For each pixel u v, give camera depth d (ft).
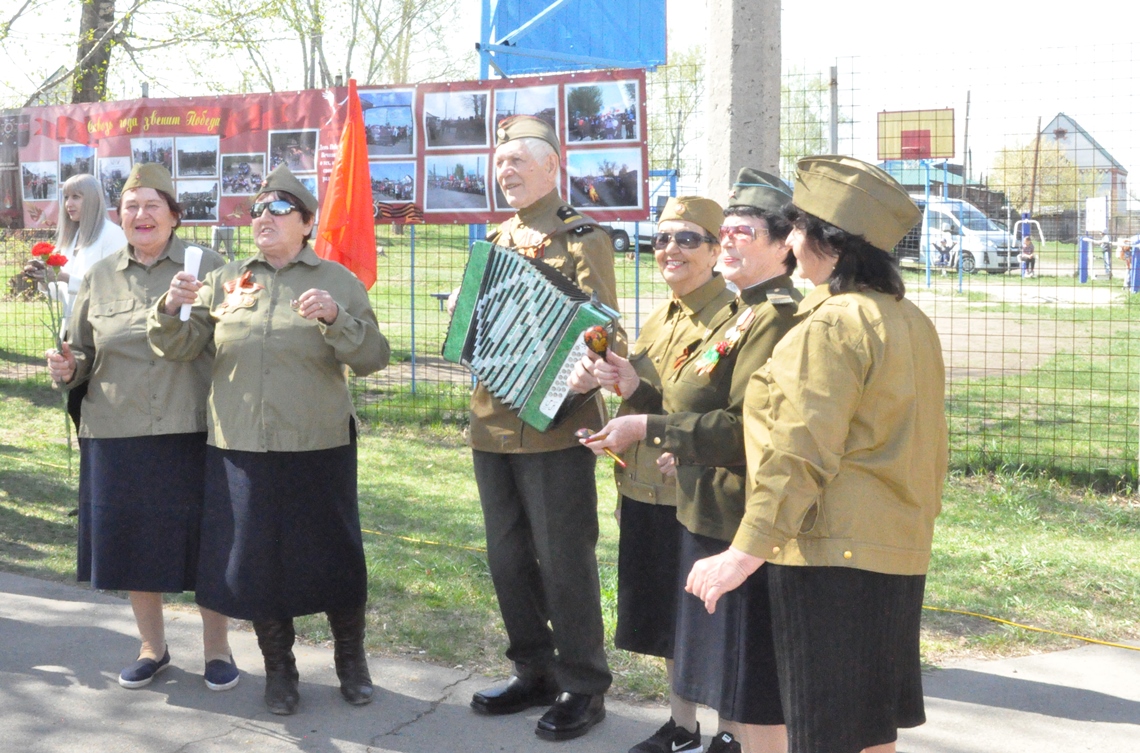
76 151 31.81
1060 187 35.99
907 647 8.74
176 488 13.39
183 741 12.43
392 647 15.16
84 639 15.44
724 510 10.32
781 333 9.87
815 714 8.38
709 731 12.87
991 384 36.91
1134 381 37.35
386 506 22.59
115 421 13.39
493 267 12.10
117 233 19.42
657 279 55.47
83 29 50.21
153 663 14.03
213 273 13.55
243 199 30.12
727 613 9.93
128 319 13.50
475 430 12.84
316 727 12.80
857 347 8.21
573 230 12.46
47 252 14.84
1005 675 14.30
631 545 11.88
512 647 13.41
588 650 12.72
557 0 35.09
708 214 11.36
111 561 13.34
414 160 28.27
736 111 15.69
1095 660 14.84
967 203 62.34
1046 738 12.55
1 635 15.49
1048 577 18.13
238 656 14.97
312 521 12.78
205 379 13.65
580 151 26.81
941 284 66.95
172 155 30.55
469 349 12.22
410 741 12.48
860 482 8.31
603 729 12.83
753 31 15.56
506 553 13.03
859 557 8.21
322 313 12.31
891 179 8.52
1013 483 24.70
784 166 29.22
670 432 10.08
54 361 13.57
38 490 22.85
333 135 28.99
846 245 8.53
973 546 20.11
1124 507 23.22
